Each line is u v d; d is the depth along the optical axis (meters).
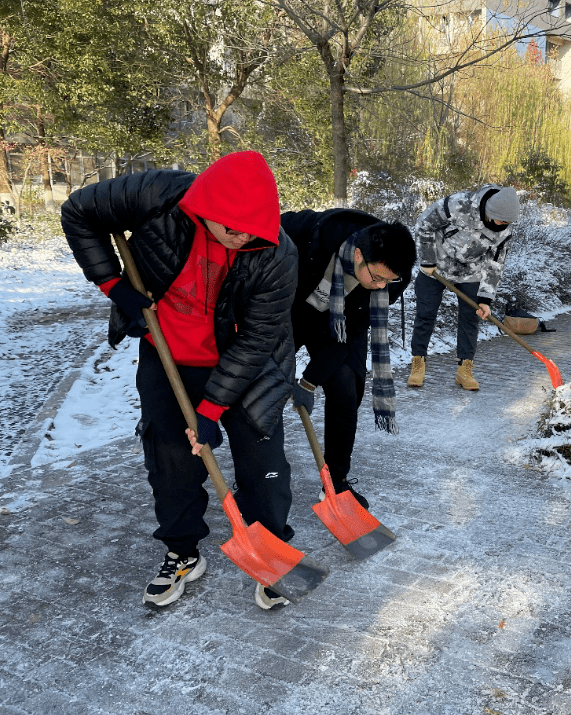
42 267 13.25
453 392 5.84
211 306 2.36
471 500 3.59
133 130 20.45
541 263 12.47
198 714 2.03
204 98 21.25
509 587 2.71
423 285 5.83
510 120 19.00
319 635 2.41
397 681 2.16
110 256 2.45
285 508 2.62
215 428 2.41
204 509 2.66
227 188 1.99
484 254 5.55
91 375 6.42
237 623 2.50
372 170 15.61
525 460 4.14
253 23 14.69
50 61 19.16
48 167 22.39
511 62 19.36
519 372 6.61
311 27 9.43
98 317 9.28
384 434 4.70
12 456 4.30
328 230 3.06
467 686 2.13
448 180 16.00
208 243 2.26
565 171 21.67
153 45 18.53
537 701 2.06
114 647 2.37
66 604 2.63
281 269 2.25
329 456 3.40
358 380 3.30
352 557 2.99
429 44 13.55
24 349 7.46
